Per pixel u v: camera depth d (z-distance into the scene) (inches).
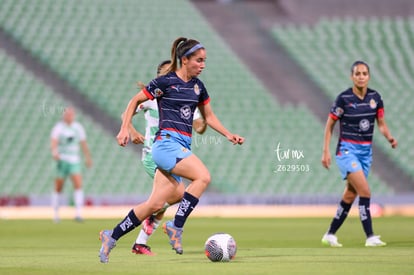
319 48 4256.9
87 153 2768.2
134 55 4023.1
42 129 3649.1
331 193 3597.4
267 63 4141.2
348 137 1515.7
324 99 4001.0
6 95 3735.2
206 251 1084.5
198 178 1058.1
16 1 4148.6
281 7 4483.3
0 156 3533.5
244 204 3326.8
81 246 1541.6
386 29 4384.8
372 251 1320.1
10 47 3934.5
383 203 3346.5
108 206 3287.4
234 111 3878.0
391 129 3833.7
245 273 908.6
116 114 3754.9
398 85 4057.6
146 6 4261.8
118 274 916.0
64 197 3304.6
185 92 1079.0
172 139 1069.1
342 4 4505.4
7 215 3159.5
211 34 4205.2
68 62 3914.9
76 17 4136.3
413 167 3690.9
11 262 1121.4
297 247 1478.8
